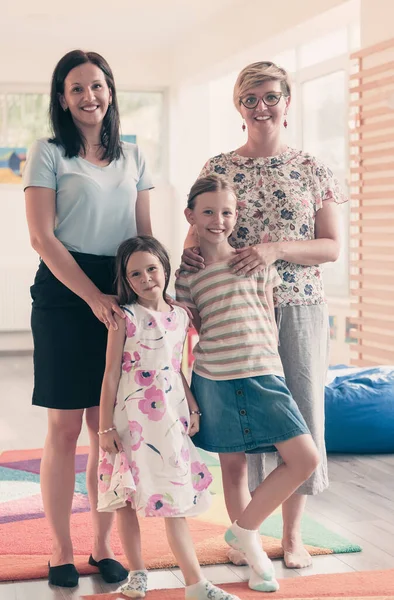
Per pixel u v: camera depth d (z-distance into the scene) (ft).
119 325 8.70
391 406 14.61
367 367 16.80
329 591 8.83
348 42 20.90
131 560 8.87
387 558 9.86
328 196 9.68
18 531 11.00
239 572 9.59
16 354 28.60
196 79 26.91
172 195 29.27
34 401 9.36
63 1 21.85
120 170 9.28
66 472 9.41
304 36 21.15
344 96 21.25
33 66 27.68
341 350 21.83
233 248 9.30
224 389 8.91
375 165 17.78
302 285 9.52
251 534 8.88
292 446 8.69
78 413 9.32
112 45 27.48
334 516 11.41
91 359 9.20
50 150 9.00
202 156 27.94
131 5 22.35
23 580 9.48
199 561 9.85
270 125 9.45
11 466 14.43
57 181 9.04
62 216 9.11
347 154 21.29
